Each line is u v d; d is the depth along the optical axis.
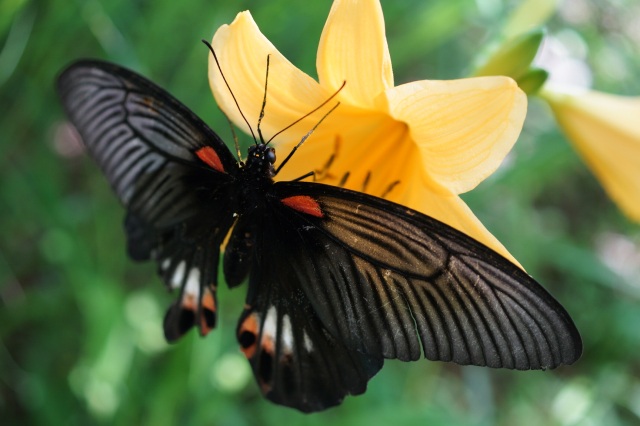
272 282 0.40
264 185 0.39
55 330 0.55
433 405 0.58
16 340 0.55
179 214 0.41
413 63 0.71
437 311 0.36
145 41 0.54
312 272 0.38
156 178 0.40
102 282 0.52
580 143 0.47
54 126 0.55
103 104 0.39
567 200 0.85
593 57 0.73
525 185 0.66
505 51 0.43
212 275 0.41
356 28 0.38
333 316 0.38
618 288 0.70
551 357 0.35
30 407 0.54
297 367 0.40
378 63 0.38
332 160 0.42
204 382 0.52
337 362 0.39
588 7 0.75
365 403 0.56
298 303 0.39
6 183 0.54
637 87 0.74
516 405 0.67
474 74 0.44
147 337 0.53
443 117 0.38
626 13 0.77
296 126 0.41
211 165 0.40
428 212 0.40
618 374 0.69
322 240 0.38
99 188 0.56
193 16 0.54
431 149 0.39
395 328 0.37
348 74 0.39
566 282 0.76
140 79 0.38
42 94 0.54
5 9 0.48
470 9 0.62
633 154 0.46
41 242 0.55
